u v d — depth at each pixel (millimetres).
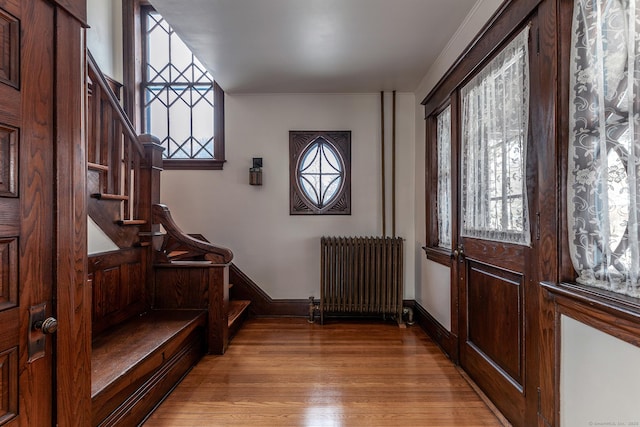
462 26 2305
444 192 2861
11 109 836
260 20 2238
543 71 1436
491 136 1928
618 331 1071
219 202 3637
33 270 897
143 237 2568
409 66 2977
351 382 2193
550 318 1403
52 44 949
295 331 3162
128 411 1667
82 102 1064
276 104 3637
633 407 1033
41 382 920
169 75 3686
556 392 1367
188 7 2096
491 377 1952
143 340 1969
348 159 3621
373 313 3553
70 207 1011
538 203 1511
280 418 1810
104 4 3291
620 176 1104
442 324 2768
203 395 2043
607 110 1144
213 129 3662
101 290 2098
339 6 2088
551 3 1373
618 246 1117
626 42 1066
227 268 2748
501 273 1858
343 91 3584
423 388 2119
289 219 3645
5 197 827
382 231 3609
